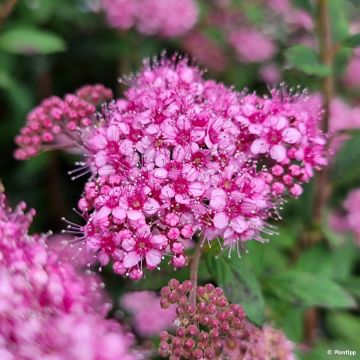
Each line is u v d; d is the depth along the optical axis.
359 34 0.25
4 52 0.31
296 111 0.22
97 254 0.21
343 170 0.27
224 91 0.22
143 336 0.26
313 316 0.27
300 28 0.34
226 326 0.20
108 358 0.18
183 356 0.20
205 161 0.21
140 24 0.32
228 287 0.21
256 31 0.34
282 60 0.33
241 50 0.33
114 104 0.22
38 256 0.19
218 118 0.21
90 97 0.24
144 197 0.20
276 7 0.34
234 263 0.21
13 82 0.30
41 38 0.28
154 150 0.21
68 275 0.20
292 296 0.23
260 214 0.21
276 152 0.21
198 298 0.20
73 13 0.32
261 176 0.21
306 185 0.27
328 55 0.25
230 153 0.21
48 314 0.19
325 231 0.27
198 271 0.22
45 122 0.23
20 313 0.18
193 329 0.20
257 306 0.21
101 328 0.19
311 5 0.26
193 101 0.22
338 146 0.27
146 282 0.22
